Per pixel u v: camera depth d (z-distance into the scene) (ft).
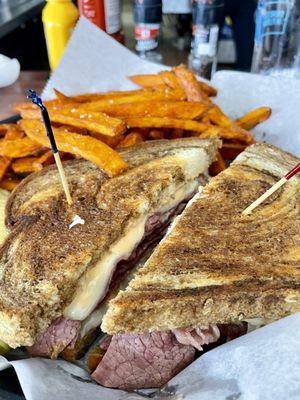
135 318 0.76
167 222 1.06
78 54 1.50
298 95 1.36
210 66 1.73
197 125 1.23
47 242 0.91
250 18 1.91
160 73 1.39
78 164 1.13
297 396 0.62
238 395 0.66
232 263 0.81
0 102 1.63
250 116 1.35
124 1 2.52
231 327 0.83
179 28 2.11
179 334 0.79
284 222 0.89
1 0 2.52
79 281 0.88
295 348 0.66
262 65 1.68
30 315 0.79
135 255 1.00
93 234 0.91
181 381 0.75
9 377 0.79
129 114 1.23
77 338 0.88
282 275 0.78
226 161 1.31
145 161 1.10
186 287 0.78
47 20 1.70
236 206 0.93
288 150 1.31
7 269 0.88
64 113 1.18
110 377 0.83
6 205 1.05
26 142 1.21
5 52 2.45
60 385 0.78
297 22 1.61
